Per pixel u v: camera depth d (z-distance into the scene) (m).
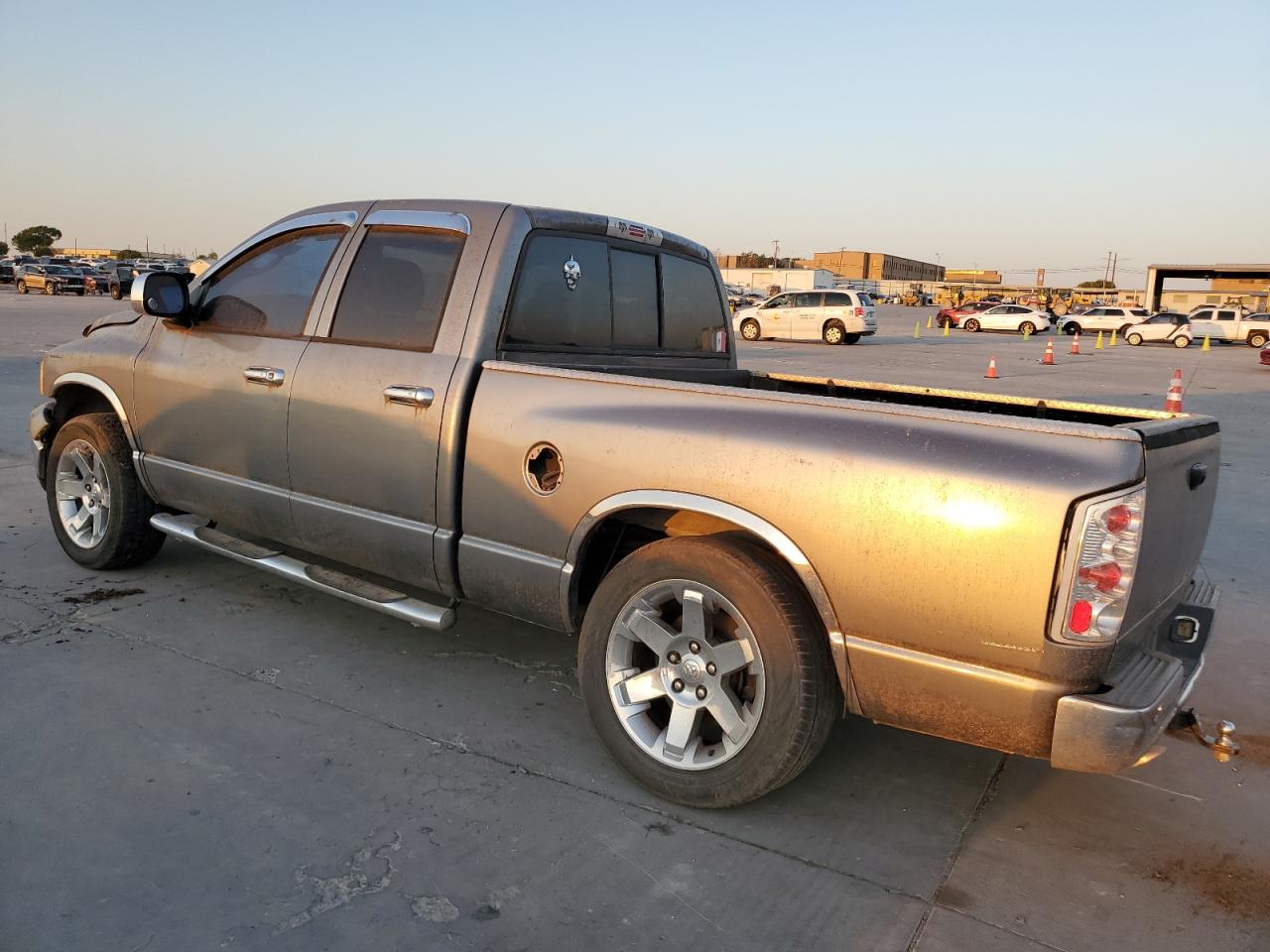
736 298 61.69
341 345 3.86
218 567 5.19
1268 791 3.43
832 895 2.69
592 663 3.21
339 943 2.39
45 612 4.44
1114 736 2.44
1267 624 5.18
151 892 2.55
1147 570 2.62
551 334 3.83
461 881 2.66
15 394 11.55
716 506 2.90
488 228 3.64
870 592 2.68
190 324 4.48
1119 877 2.86
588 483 3.16
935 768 3.48
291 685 3.83
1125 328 44.97
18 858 2.66
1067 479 2.43
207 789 3.05
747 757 2.91
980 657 2.55
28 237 136.38
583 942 2.45
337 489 3.84
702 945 2.46
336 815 2.95
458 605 4.82
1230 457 10.50
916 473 2.60
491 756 3.36
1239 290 91.69
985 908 2.67
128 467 4.77
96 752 3.24
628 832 2.94
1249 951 2.55
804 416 2.83
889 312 73.56
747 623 2.86
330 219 4.12
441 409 3.49
